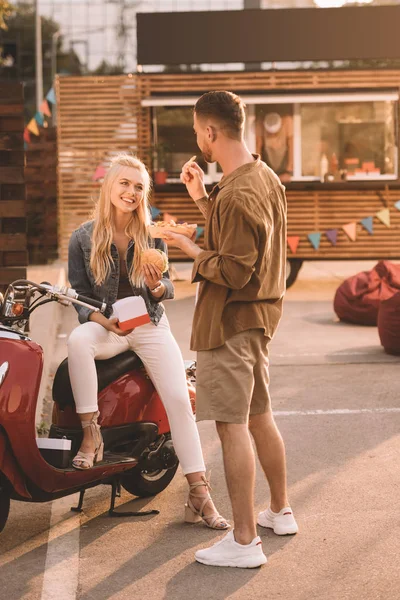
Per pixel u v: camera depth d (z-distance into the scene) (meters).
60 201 17.25
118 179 5.30
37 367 4.74
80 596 4.39
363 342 11.29
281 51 16.83
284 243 4.82
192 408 5.71
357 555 4.82
